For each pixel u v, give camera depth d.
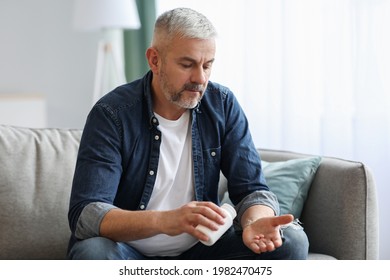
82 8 4.07
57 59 4.73
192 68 1.81
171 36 1.80
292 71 3.31
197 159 1.99
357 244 2.06
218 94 2.09
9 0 4.62
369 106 2.99
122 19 4.01
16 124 4.18
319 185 2.21
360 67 3.00
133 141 1.92
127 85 2.04
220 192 2.40
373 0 2.95
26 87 4.70
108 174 1.81
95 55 4.73
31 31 4.68
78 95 4.76
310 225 2.20
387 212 2.99
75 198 1.77
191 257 1.96
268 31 3.43
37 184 2.14
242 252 1.84
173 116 1.98
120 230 1.66
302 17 3.28
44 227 2.12
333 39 3.13
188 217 1.61
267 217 1.74
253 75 3.52
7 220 2.07
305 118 3.31
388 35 2.94
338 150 3.15
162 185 1.95
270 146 3.47
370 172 2.10
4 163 2.12
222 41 3.70
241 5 3.62
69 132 2.35
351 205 2.07
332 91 3.15
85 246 1.65
